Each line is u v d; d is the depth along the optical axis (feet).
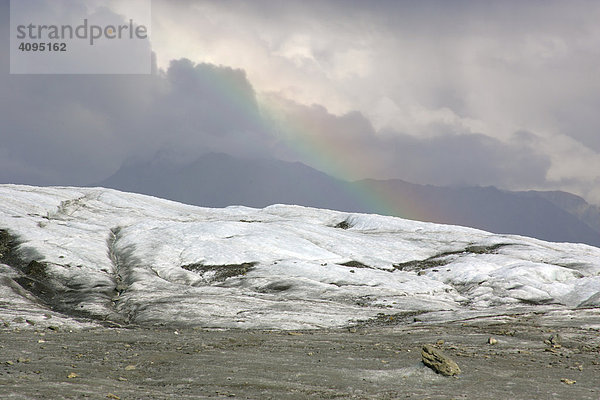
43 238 334.24
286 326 173.68
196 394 68.64
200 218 533.14
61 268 275.39
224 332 150.61
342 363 95.50
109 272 290.97
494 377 86.38
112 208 520.83
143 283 257.55
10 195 464.65
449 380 83.30
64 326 155.43
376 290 257.55
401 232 477.77
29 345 109.40
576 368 96.63
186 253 335.06
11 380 68.74
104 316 194.70
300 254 349.00
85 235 366.02
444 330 154.61
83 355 98.99
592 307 217.97
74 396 61.57
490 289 273.75
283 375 83.35
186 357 98.78
